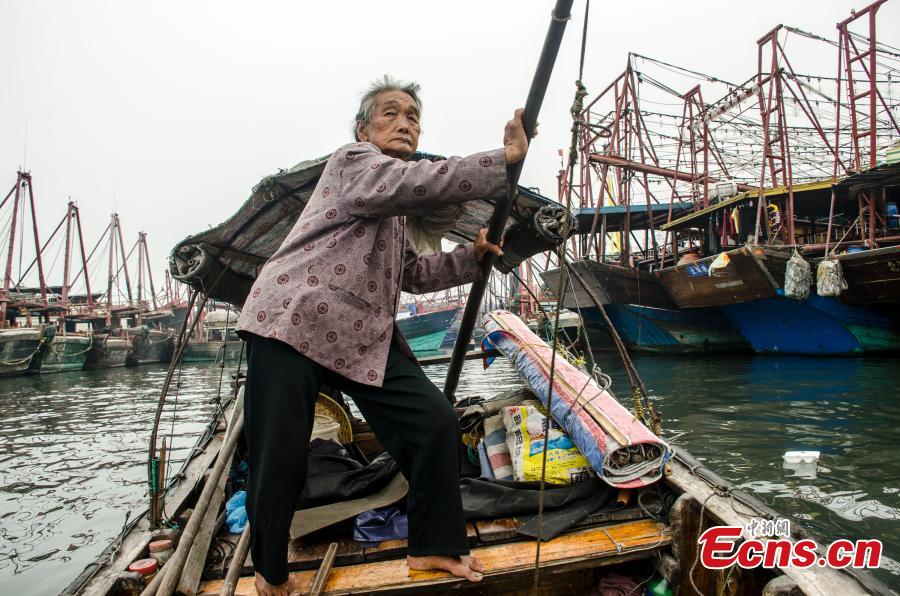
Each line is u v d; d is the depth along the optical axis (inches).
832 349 558.3
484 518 76.6
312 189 94.2
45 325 989.8
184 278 96.7
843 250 609.6
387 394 58.1
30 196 1138.0
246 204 92.1
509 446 96.3
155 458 81.5
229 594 55.6
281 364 52.3
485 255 71.3
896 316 529.7
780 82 627.5
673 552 69.2
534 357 110.2
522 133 48.8
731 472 195.8
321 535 73.6
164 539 75.7
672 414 304.0
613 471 78.7
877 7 564.1
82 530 188.1
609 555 68.1
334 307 52.9
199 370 1071.0
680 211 755.4
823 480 183.0
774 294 526.9
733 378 438.9
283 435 51.9
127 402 550.3
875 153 555.2
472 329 90.7
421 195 49.8
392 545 69.6
